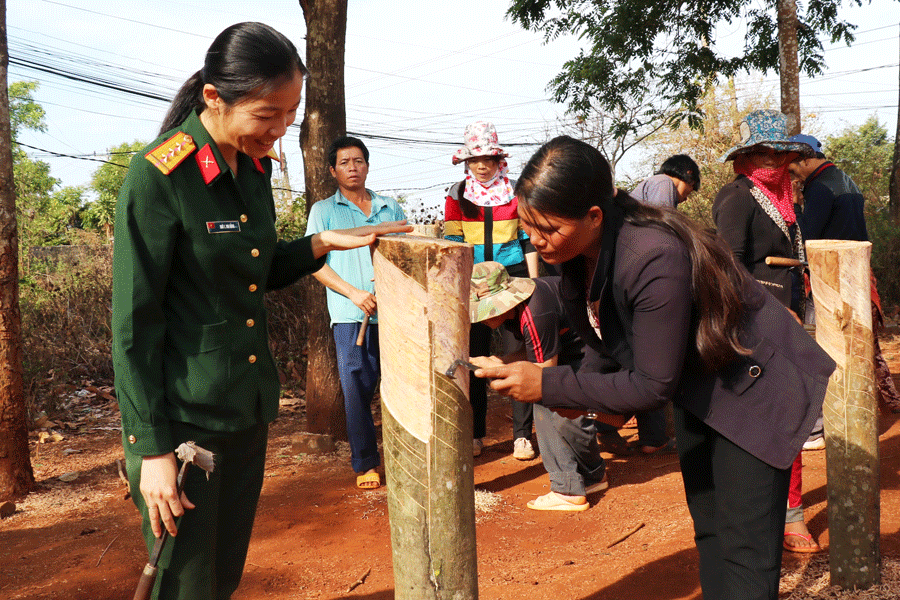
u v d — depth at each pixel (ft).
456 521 4.88
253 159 6.35
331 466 15.42
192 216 5.74
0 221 13.05
